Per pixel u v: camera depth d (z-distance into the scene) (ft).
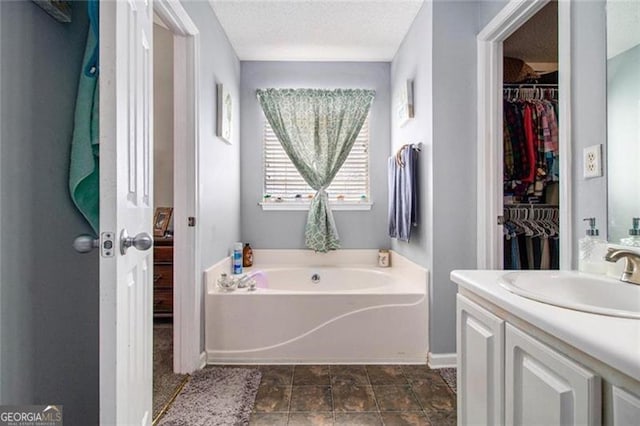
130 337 3.25
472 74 7.15
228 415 5.47
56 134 3.53
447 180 7.15
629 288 3.30
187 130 6.66
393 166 9.07
